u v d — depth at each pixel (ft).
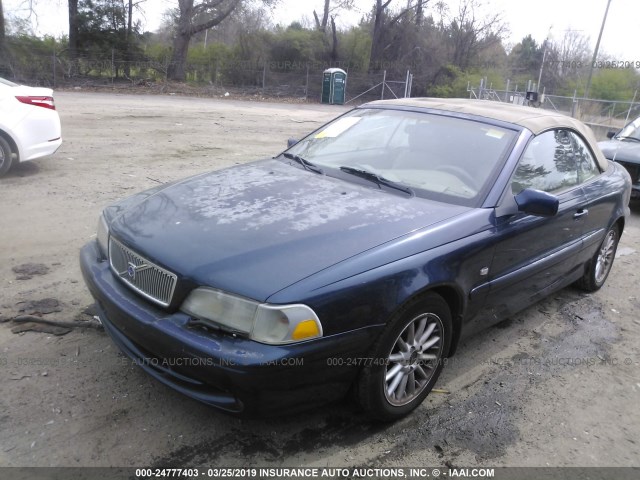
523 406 11.34
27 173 26.66
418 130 13.61
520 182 12.34
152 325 9.00
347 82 113.70
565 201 13.69
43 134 26.27
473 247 10.75
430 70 129.18
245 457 9.34
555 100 80.74
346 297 8.81
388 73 126.72
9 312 13.20
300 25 140.05
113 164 29.94
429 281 9.78
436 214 10.91
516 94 83.35
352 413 10.61
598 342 14.35
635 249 22.79
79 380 10.93
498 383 12.10
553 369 12.86
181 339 8.66
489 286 11.51
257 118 59.16
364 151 13.58
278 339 8.36
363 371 9.43
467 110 14.01
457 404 11.24
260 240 9.48
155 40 122.93
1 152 25.17
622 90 105.91
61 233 18.81
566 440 10.42
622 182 16.94
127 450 9.29
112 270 10.51
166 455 9.25
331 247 9.45
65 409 10.12
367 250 9.48
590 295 17.46
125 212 11.24
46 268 15.90
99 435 9.57
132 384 10.93
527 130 13.10
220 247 9.31
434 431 10.35
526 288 13.08
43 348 11.88
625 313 16.29
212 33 132.87
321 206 10.90
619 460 10.00
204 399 8.93
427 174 12.34
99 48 104.01
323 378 8.87
